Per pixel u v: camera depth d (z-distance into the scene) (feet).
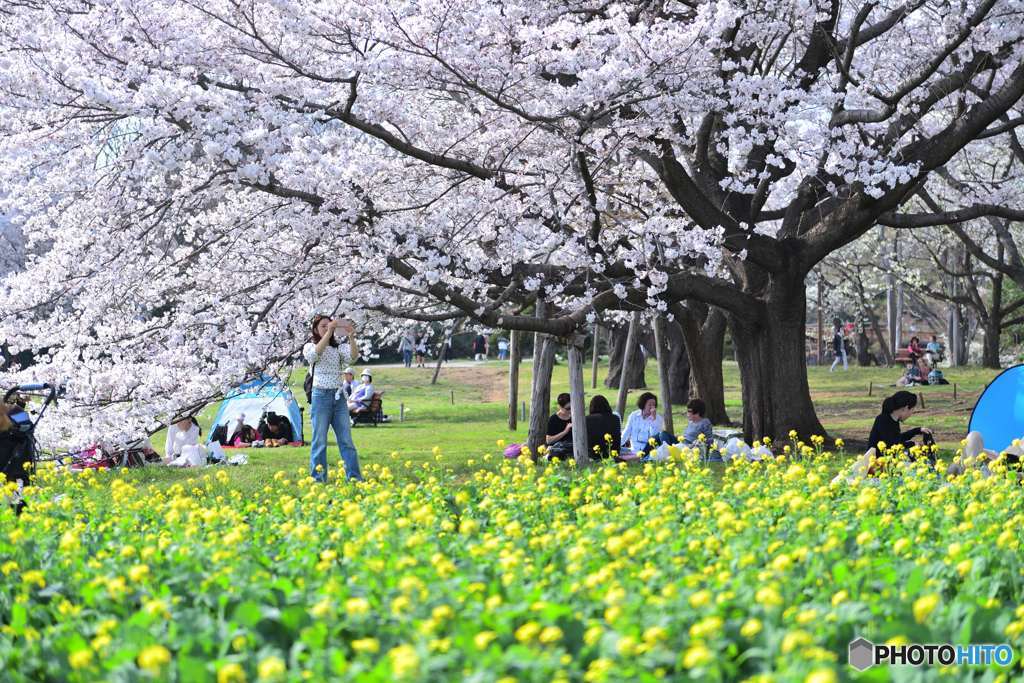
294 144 42.29
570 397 57.31
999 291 142.61
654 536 22.57
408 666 13.52
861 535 21.15
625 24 47.16
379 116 45.93
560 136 50.75
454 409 111.34
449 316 52.26
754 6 52.34
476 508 30.76
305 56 44.93
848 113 54.65
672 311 75.00
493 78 45.50
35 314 49.73
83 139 44.98
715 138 60.49
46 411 45.98
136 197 47.32
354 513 23.73
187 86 40.88
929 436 46.83
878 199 56.75
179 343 47.21
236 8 42.19
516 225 49.16
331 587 18.19
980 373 134.62
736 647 15.92
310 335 47.78
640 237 53.16
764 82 48.96
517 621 16.98
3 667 17.06
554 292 50.57
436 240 47.14
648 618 16.14
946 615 17.94
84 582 21.17
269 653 16.03
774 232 87.40
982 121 54.70
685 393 106.22
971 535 23.16
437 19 43.01
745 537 22.54
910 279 146.10
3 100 41.22
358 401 97.30
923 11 63.77
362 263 46.44
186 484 47.80
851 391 120.06
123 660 15.71
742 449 51.44
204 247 48.65
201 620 17.67
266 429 79.20
